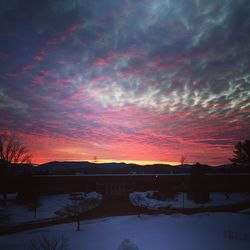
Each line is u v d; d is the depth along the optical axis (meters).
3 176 48.03
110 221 32.72
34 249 21.78
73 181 59.12
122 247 6.94
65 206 44.34
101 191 59.59
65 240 24.47
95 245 22.77
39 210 41.25
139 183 60.62
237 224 29.19
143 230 27.53
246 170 67.38
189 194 50.00
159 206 44.94
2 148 49.22
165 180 60.25
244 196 53.19
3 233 28.39
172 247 21.44
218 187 58.16
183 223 30.06
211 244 22.09
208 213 35.31
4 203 44.44
